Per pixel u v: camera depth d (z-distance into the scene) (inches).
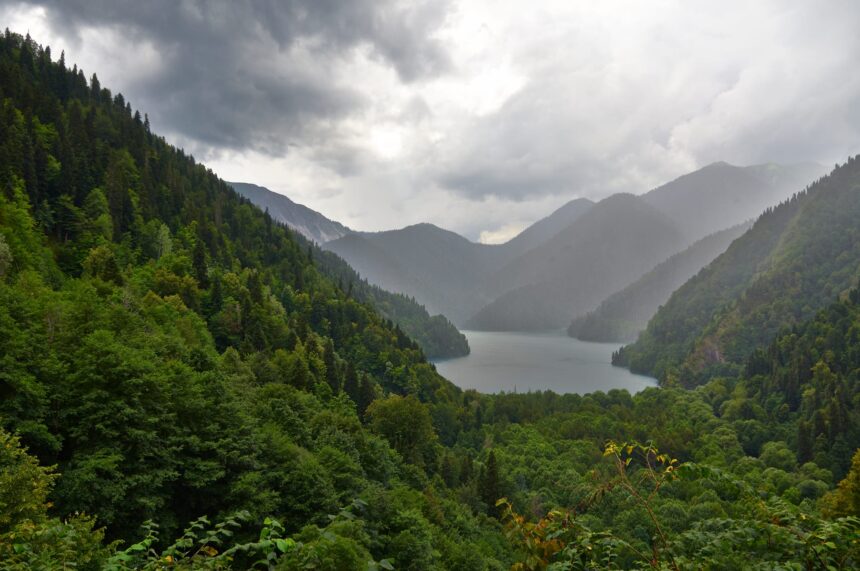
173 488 1318.9
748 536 255.1
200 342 3142.2
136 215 5713.6
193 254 5413.4
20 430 1081.4
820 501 1643.7
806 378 6382.9
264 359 3577.8
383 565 253.3
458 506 2696.9
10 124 5014.8
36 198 4402.1
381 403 3656.5
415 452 3516.2
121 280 3486.7
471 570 1780.3
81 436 1162.6
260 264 7519.7
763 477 3951.8
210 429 1434.5
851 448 4377.5
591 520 2161.7
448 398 6432.1
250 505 1299.2
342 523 307.1
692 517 2242.9
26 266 2829.7
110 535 1117.7
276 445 1644.9
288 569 281.6
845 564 250.8
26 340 1341.0
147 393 1341.0
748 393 6870.1
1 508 684.7
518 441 5177.2
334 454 1843.0
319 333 6712.6
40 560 352.5
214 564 295.4
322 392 3836.1
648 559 272.4
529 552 276.1
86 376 1264.8
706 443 5064.0
